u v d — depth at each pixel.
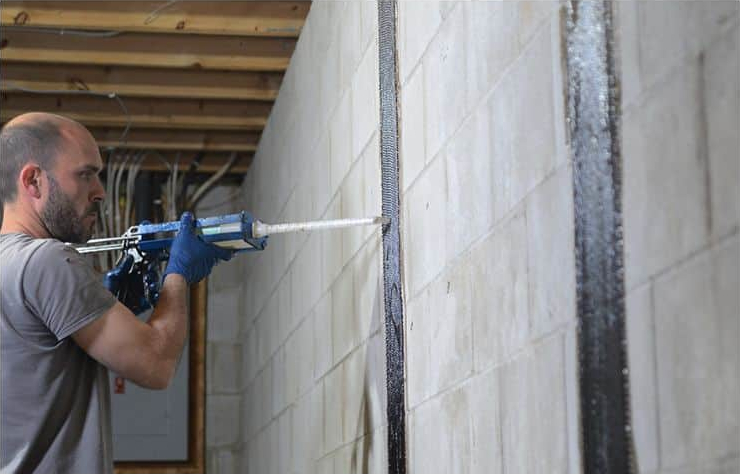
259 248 2.84
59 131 2.54
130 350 2.38
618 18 1.62
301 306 4.62
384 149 3.05
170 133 6.80
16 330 2.33
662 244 1.47
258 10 5.26
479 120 2.23
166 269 2.68
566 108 1.76
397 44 3.00
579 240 1.69
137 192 7.03
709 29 1.36
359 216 3.44
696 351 1.38
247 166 7.20
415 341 2.73
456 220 2.39
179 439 7.08
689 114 1.41
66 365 2.38
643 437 1.52
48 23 5.16
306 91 4.77
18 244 2.38
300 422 4.55
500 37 2.11
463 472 2.30
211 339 7.29
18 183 2.51
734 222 1.30
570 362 1.73
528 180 1.93
